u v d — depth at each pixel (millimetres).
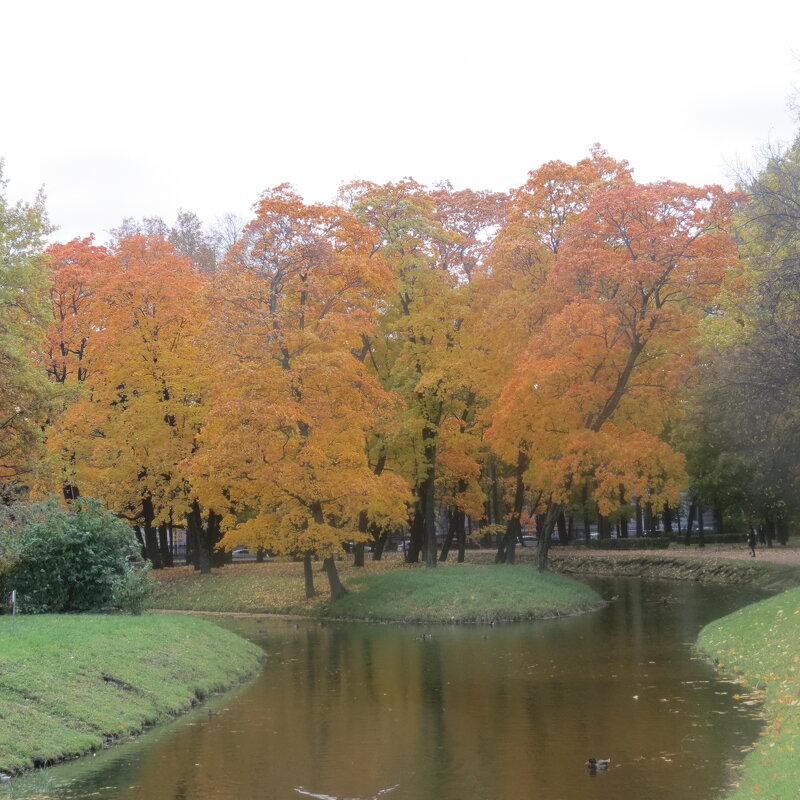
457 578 32656
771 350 23203
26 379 21953
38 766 12062
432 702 16406
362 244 32312
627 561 48250
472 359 36281
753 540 44406
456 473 40906
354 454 30922
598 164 37312
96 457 35000
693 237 31391
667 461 32500
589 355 33125
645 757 12234
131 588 22219
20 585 22000
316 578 37000
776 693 15352
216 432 32250
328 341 30484
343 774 11742
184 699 16141
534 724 14414
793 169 24531
